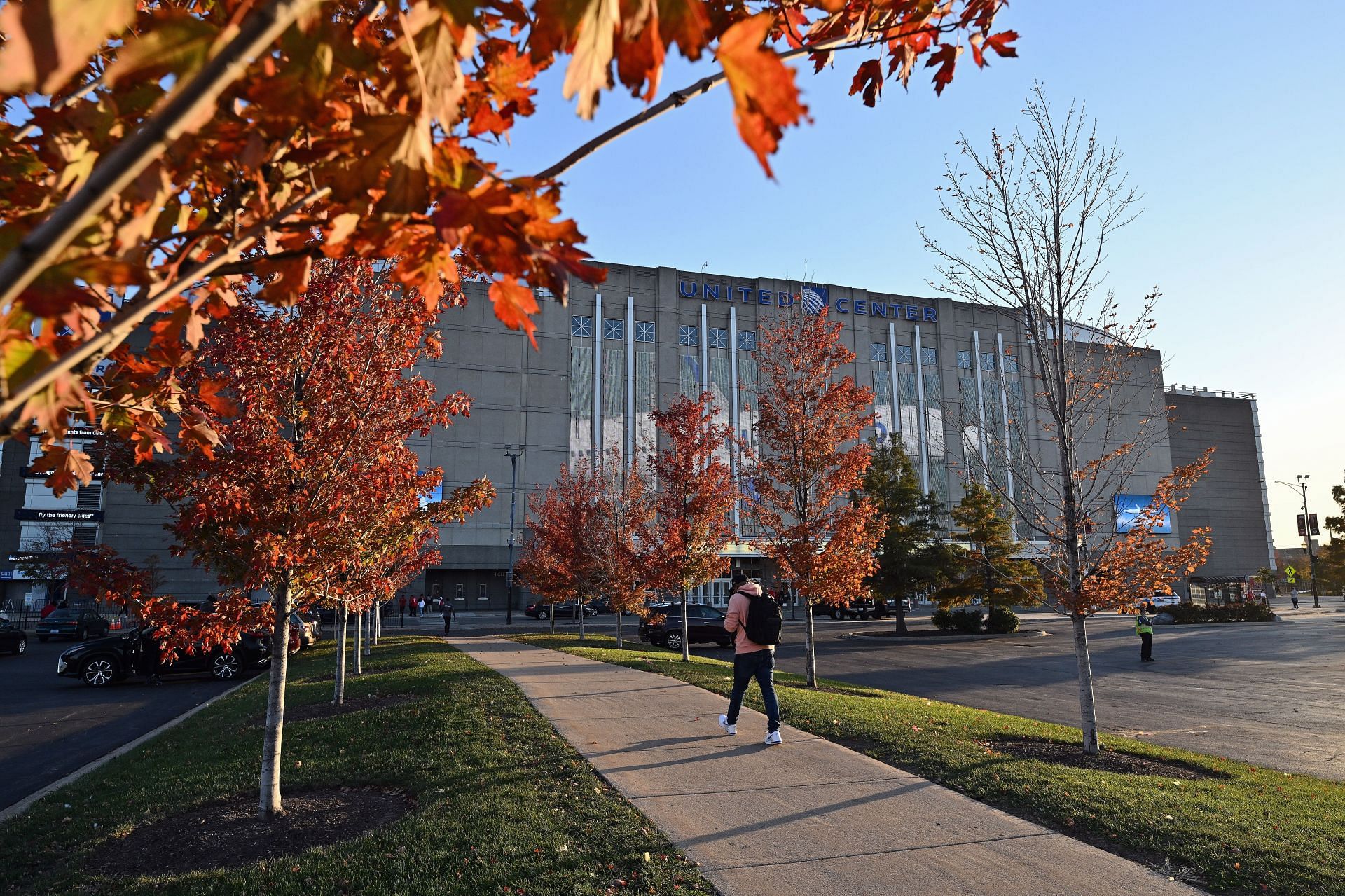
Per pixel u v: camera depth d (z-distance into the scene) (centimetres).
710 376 5781
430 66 126
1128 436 5512
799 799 638
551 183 141
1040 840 558
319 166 146
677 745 808
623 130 178
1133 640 3161
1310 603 7212
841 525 1410
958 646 2984
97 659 1788
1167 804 645
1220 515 7988
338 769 761
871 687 1816
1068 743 942
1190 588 4738
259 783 730
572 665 1494
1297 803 679
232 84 129
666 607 2827
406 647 2197
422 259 167
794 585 1462
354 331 700
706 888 471
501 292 163
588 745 789
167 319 238
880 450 3850
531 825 563
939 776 711
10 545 4659
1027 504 1088
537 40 124
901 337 6209
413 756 770
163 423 293
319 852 539
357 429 677
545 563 2864
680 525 1941
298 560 617
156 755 915
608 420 5544
